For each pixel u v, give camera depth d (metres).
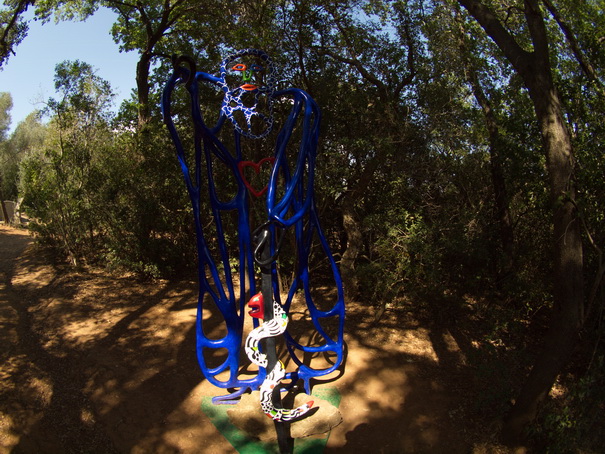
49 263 10.45
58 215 10.16
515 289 7.20
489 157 7.98
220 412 5.16
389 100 8.27
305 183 8.20
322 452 4.61
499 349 6.55
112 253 9.40
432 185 8.18
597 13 8.30
